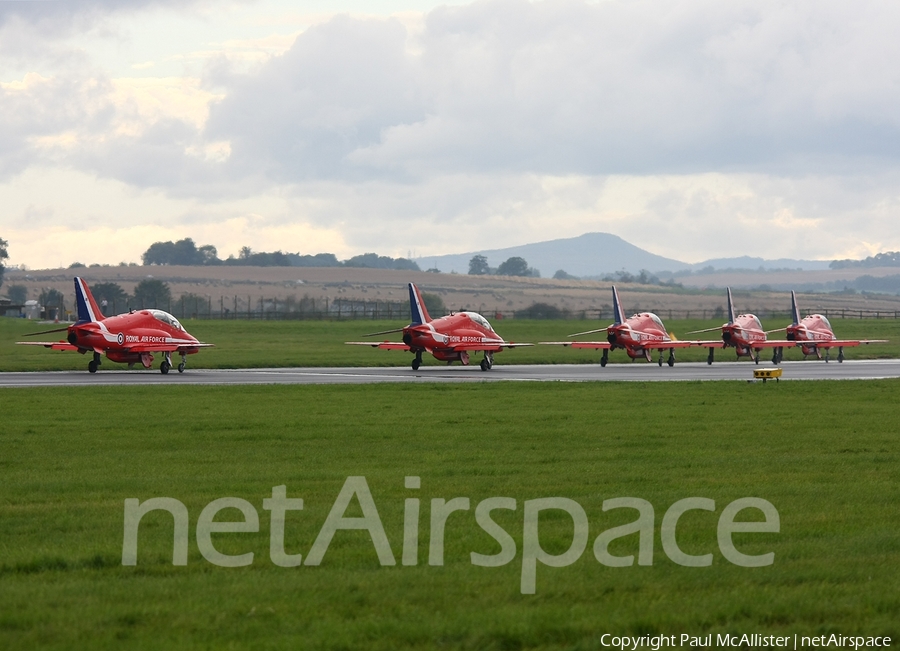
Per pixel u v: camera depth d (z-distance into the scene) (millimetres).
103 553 50844
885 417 122750
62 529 57312
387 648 37188
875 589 44969
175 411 127438
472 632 38594
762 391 164500
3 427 109062
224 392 156875
